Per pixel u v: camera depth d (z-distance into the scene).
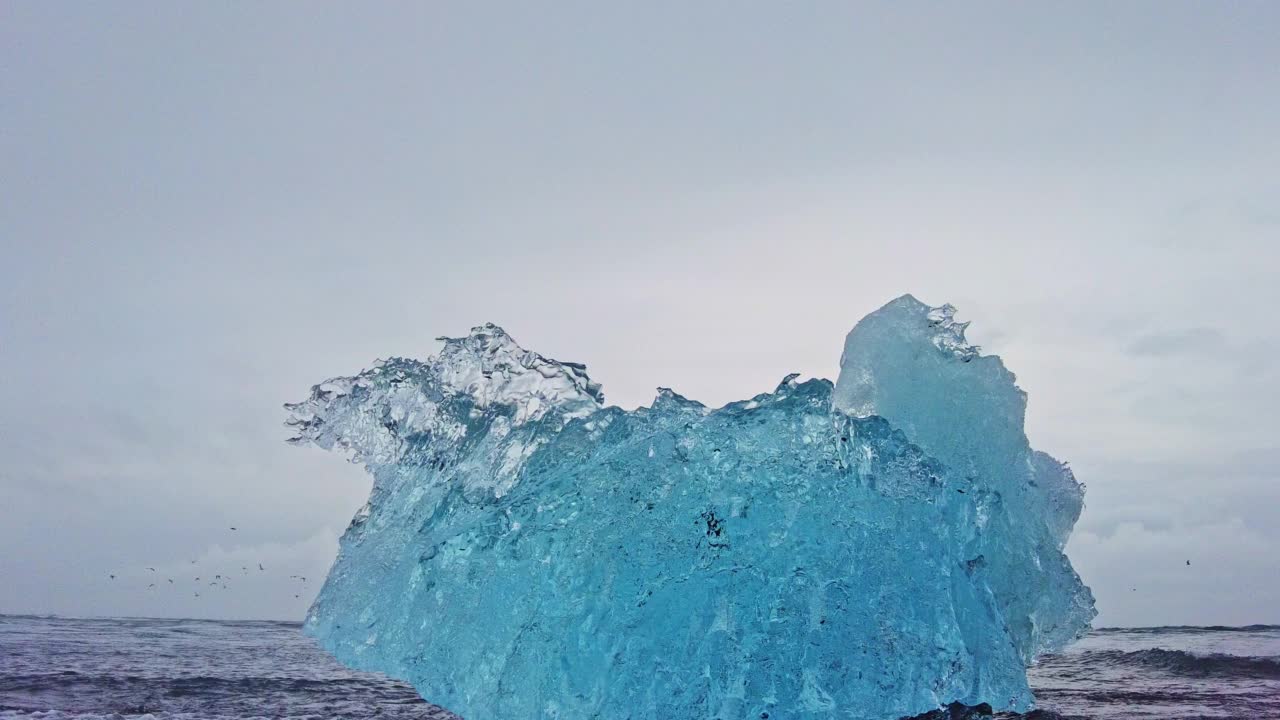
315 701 5.07
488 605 4.81
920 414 5.47
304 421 5.81
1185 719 4.58
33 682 5.41
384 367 5.78
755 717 4.32
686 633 4.48
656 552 4.66
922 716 4.57
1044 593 5.47
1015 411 5.56
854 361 5.69
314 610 5.46
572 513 4.85
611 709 4.41
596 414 5.36
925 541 4.73
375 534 5.56
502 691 4.58
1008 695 4.66
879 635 4.45
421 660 4.88
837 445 4.89
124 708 4.89
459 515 5.29
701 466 4.89
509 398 5.57
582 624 4.58
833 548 4.68
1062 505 5.85
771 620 4.48
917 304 5.75
